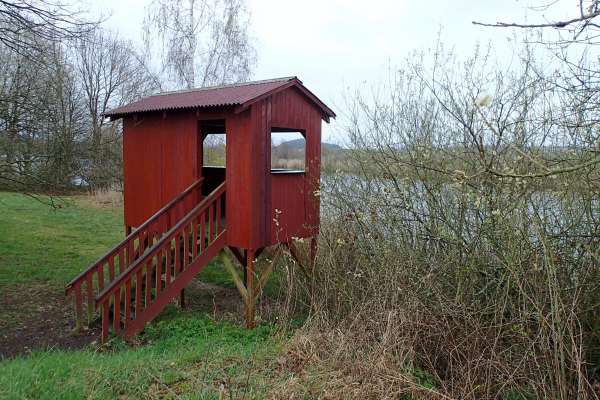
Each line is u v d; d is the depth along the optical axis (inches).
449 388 199.9
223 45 813.2
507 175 148.3
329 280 286.4
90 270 292.7
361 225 288.5
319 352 215.9
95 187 881.5
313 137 353.7
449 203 259.0
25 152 462.9
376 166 295.4
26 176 426.9
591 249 196.5
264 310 342.6
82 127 684.1
